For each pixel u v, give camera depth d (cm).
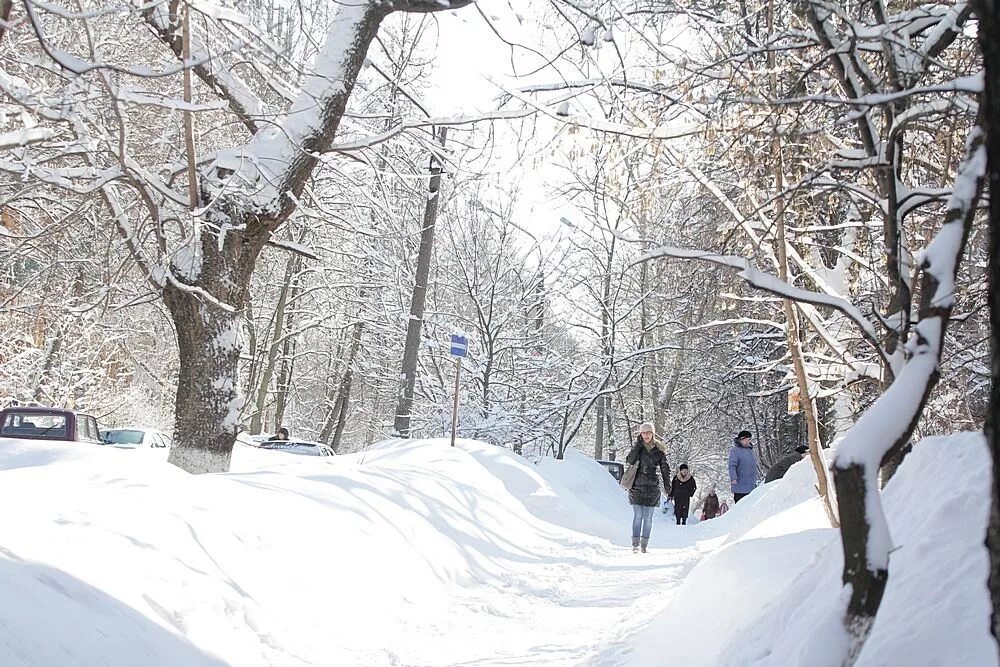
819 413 1541
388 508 1066
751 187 657
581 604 1017
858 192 565
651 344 4078
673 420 4688
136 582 555
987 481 406
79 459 1350
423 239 2597
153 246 1272
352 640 724
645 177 669
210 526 694
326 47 1105
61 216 1293
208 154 1152
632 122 709
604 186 657
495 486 1711
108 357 3181
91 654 450
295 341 4147
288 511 838
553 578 1194
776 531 804
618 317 3597
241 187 1064
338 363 4466
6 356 2800
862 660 340
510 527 1491
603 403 4838
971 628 326
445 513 1246
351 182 1376
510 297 3416
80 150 1016
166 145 1272
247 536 729
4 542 497
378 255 2336
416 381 3356
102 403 3331
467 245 3281
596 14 816
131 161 1006
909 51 574
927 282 346
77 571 517
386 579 895
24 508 565
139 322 3062
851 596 288
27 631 422
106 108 1045
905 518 455
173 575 595
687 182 719
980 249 717
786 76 680
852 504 292
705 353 3180
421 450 1827
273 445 2456
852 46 572
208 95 1332
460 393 3244
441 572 1044
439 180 2061
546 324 3619
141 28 1269
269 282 3334
